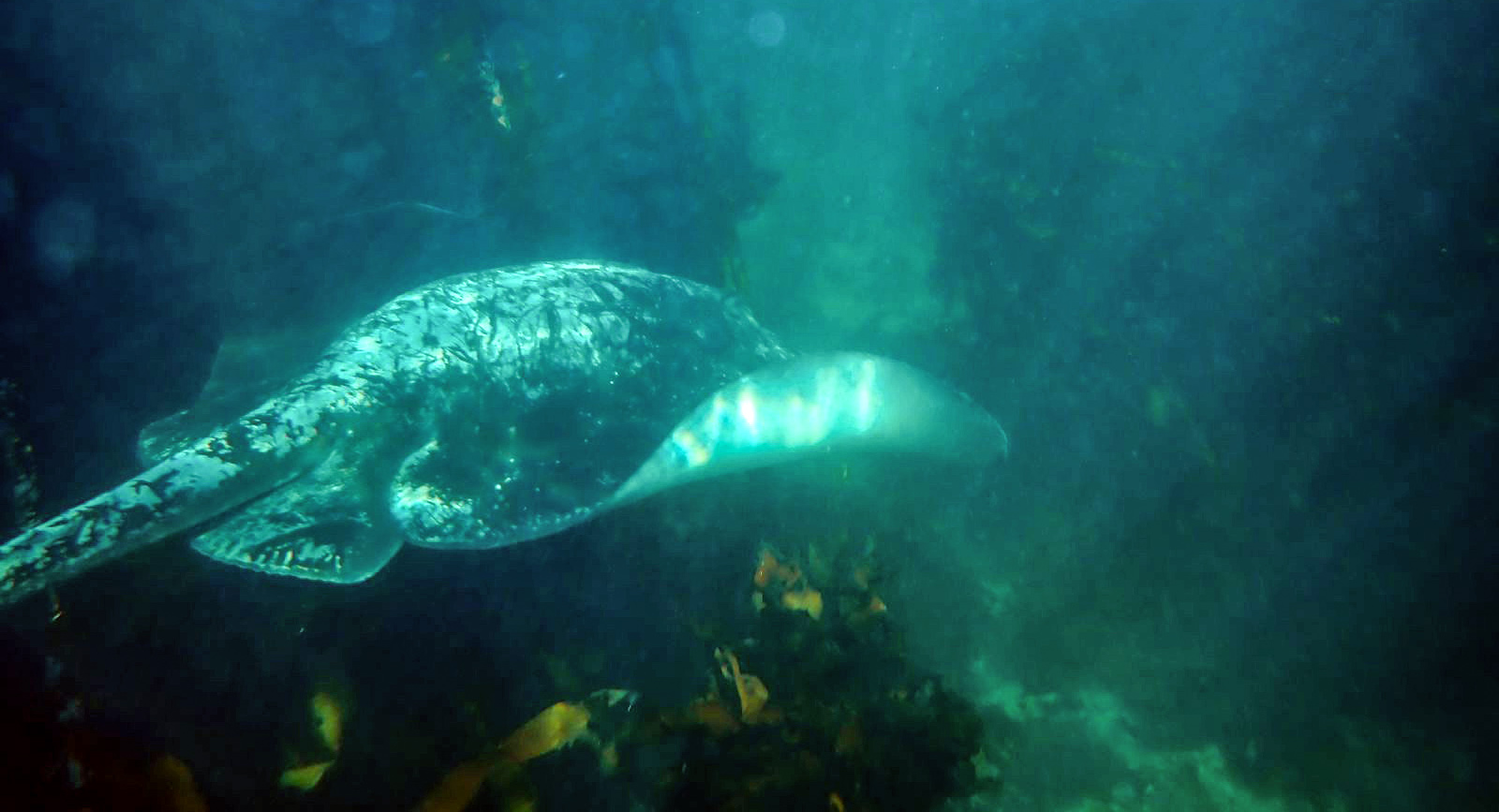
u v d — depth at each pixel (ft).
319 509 4.71
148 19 5.30
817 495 7.42
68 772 3.93
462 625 4.98
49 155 5.08
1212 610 8.59
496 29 6.81
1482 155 8.96
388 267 6.69
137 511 4.18
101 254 5.28
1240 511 8.99
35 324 4.94
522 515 4.70
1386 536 8.75
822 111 16.31
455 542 4.57
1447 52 9.31
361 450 4.86
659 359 5.55
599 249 7.32
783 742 4.83
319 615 4.74
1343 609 8.64
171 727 4.33
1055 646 8.13
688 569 5.76
